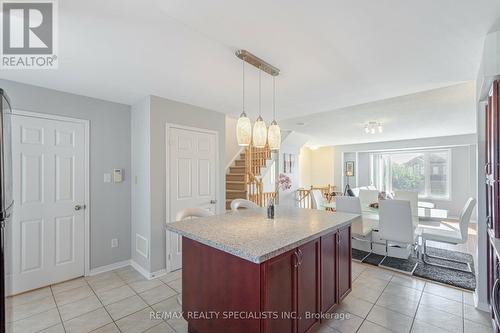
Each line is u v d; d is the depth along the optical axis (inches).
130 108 135.1
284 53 75.2
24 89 102.0
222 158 150.9
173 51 74.9
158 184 119.4
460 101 132.5
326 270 79.7
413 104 138.6
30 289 102.7
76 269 115.4
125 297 98.8
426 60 79.0
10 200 57.4
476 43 68.1
